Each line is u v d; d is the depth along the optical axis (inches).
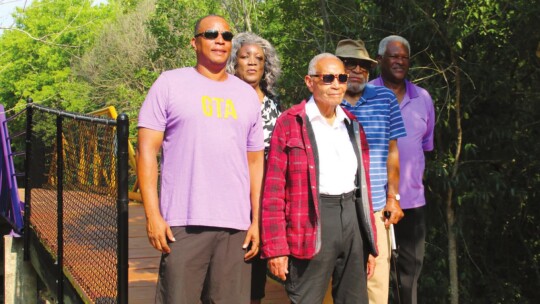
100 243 169.0
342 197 135.6
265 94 162.1
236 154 129.6
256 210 135.9
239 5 468.1
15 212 288.5
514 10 228.8
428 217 246.2
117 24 1004.6
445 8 230.4
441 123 231.6
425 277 251.1
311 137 134.4
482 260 276.1
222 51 129.1
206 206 126.0
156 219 124.4
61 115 207.6
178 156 127.0
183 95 126.9
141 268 220.8
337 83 134.0
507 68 240.1
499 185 232.4
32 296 283.9
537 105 244.2
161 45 571.8
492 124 240.5
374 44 245.0
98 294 170.7
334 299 142.3
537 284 282.0
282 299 192.2
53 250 227.9
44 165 253.9
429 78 235.5
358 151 139.8
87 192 184.4
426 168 226.2
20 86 1003.3
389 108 166.6
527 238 278.4
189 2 549.0
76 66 1034.7
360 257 138.0
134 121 832.3
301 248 132.1
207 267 130.1
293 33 341.4
